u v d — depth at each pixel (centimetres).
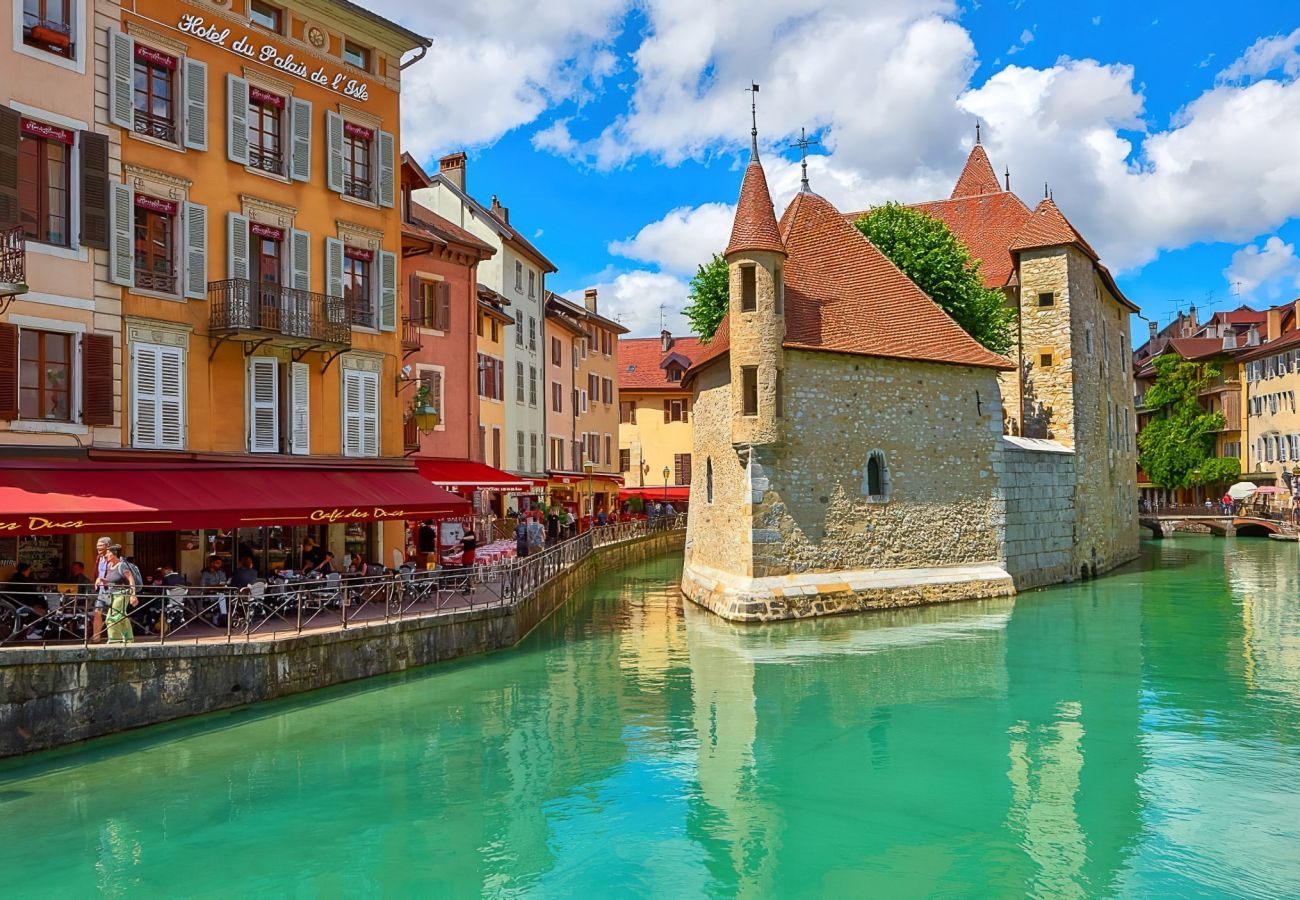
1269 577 3428
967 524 2733
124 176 1753
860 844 1045
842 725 1492
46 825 1063
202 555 1883
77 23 1694
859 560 2509
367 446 2192
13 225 1557
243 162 1955
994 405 2803
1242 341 7000
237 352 1933
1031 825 1091
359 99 2214
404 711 1532
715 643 2134
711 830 1082
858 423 2511
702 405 2909
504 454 3822
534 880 952
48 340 1642
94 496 1517
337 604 1844
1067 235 3325
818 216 2778
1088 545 3450
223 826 1074
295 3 2062
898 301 2719
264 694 1504
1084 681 1775
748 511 2369
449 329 3009
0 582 1346
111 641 1370
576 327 4925
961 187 4506
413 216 3039
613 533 4228
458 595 2138
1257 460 6369
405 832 1070
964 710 1576
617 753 1353
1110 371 3925
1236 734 1436
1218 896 912
